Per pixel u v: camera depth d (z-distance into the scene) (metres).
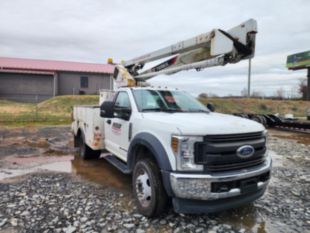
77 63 30.47
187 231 2.87
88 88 27.94
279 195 4.03
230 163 2.80
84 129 6.13
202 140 2.69
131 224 3.00
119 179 4.79
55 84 25.67
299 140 9.88
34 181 4.59
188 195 2.64
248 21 4.00
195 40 4.88
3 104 20.44
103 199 3.76
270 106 23.88
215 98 25.73
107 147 5.02
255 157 3.02
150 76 6.52
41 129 11.67
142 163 3.23
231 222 3.11
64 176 4.95
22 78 24.67
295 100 27.41
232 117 3.54
